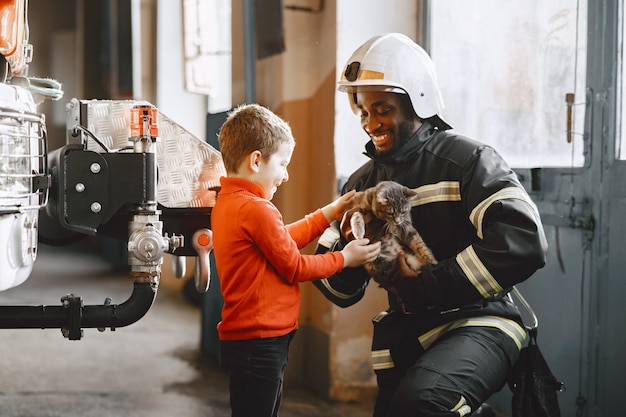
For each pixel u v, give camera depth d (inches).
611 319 109.1
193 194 96.0
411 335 88.0
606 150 109.8
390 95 86.8
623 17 107.9
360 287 95.7
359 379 150.8
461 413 78.3
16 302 258.1
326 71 150.6
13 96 83.2
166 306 250.8
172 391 157.9
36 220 90.3
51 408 145.5
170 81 291.4
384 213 86.7
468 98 142.0
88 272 331.9
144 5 298.7
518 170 127.0
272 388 84.0
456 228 86.4
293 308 85.3
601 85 110.8
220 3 240.1
